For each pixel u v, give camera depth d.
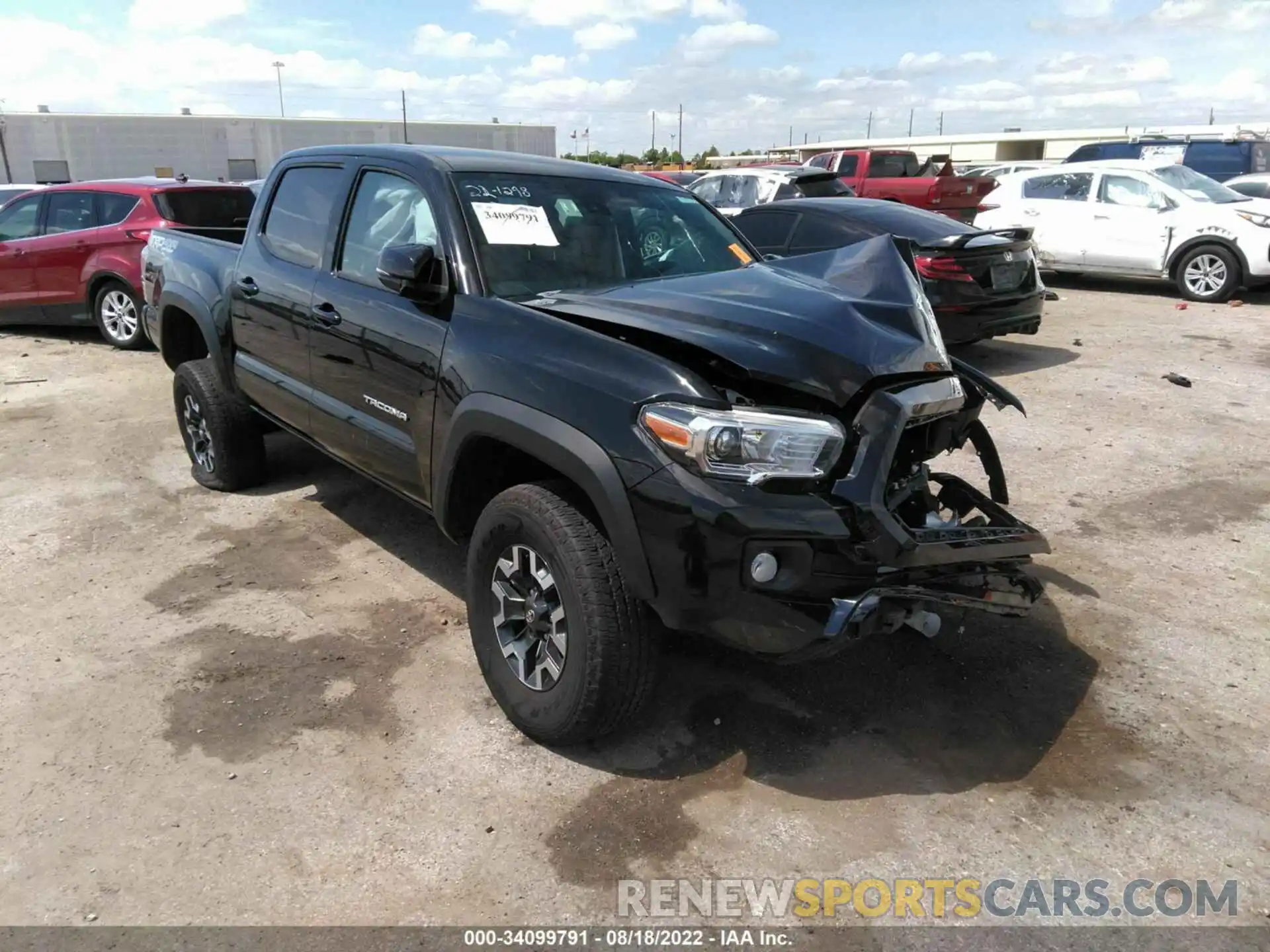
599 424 2.72
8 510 5.13
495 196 3.64
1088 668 3.61
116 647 3.70
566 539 2.80
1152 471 5.77
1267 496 5.36
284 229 4.55
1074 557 4.57
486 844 2.66
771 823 2.75
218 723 3.21
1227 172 19.30
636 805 2.82
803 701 3.37
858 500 2.65
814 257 3.63
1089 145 21.14
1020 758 3.07
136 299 9.30
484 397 3.06
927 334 3.03
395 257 3.27
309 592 4.19
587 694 2.82
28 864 2.56
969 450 6.15
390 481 3.80
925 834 2.72
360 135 55.41
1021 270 8.05
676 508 2.58
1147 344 9.57
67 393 7.76
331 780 2.92
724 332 2.84
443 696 3.38
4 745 3.07
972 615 3.98
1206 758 3.07
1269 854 2.65
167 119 49.38
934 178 14.12
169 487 5.51
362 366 3.79
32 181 46.59
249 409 5.15
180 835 2.68
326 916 2.41
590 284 3.60
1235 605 4.10
